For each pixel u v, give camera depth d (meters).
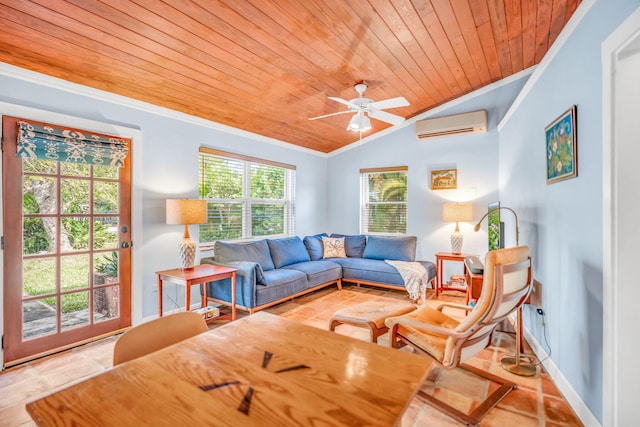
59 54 2.39
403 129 5.34
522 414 1.91
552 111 2.45
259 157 4.75
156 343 1.38
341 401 0.91
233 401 0.91
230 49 2.66
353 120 3.33
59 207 2.75
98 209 3.00
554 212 2.38
